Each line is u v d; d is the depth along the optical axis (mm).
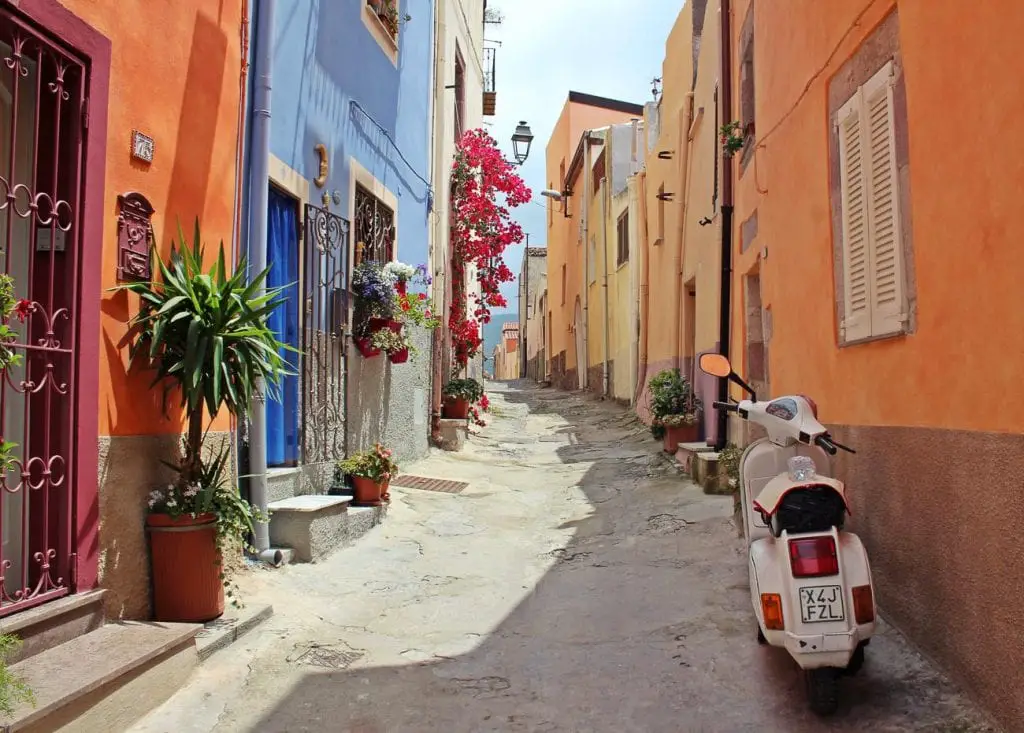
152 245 4332
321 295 7234
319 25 7270
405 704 3713
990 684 3047
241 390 4410
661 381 11305
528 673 4086
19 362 3152
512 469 10883
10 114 3664
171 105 4547
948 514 3383
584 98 27359
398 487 8758
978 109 3064
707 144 10555
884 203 4031
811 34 5277
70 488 3672
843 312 4703
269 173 6121
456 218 14359
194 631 3826
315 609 4969
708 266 10375
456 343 14672
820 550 3260
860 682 3574
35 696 2912
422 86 11297
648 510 7730
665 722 3479
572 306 26188
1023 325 2781
